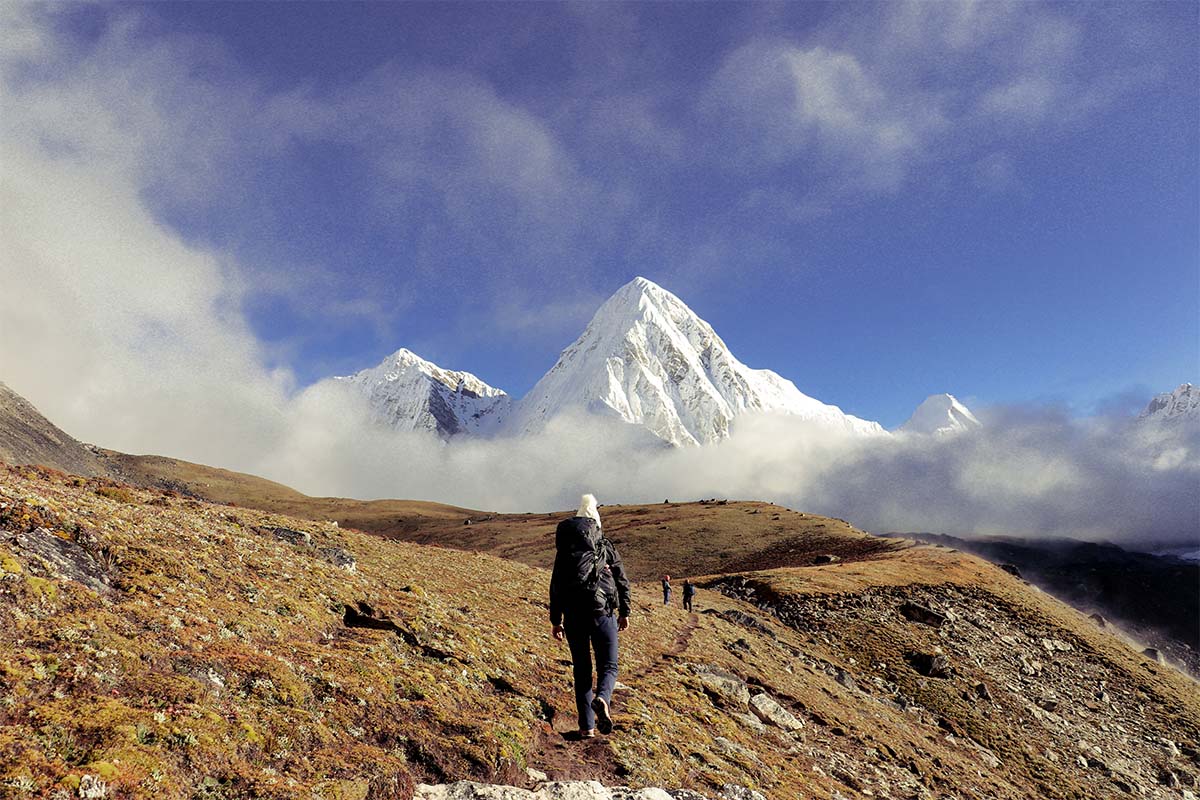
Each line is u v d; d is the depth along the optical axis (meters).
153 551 10.05
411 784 6.70
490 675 11.11
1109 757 38.47
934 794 17.75
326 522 26.23
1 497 8.95
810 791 12.33
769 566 107.50
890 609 56.19
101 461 92.88
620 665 16.97
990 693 42.59
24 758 4.59
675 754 10.48
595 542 8.48
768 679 23.62
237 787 5.48
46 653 6.02
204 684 6.75
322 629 10.55
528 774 7.97
